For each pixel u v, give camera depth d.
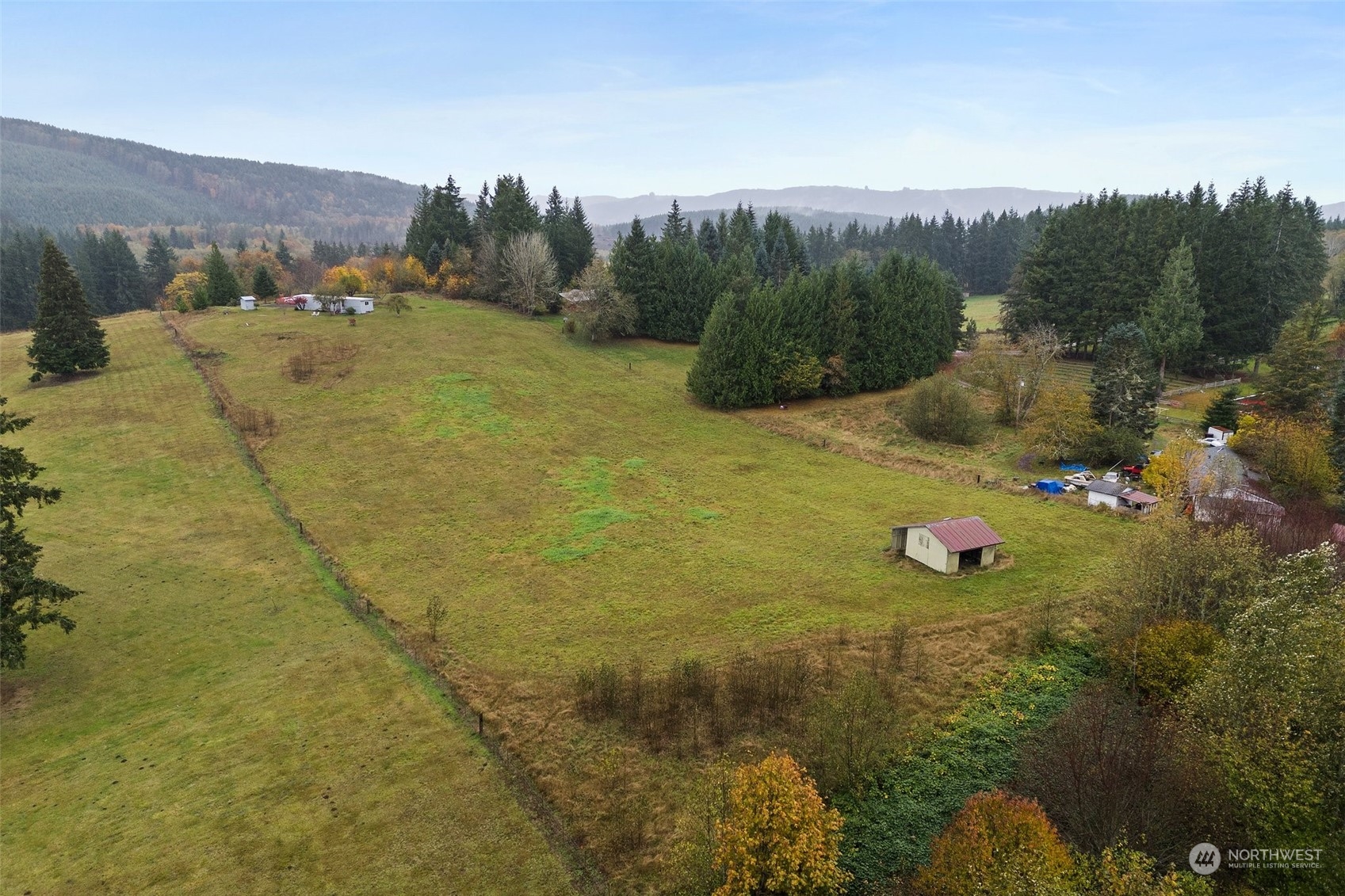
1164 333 83.69
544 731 29.23
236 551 45.88
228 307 106.19
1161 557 33.47
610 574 43.91
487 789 26.39
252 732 29.47
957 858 20.39
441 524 50.41
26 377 77.38
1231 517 40.94
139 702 31.50
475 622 38.28
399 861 23.27
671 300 101.62
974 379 79.38
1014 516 51.38
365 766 27.53
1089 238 95.06
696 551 46.97
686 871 21.17
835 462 64.56
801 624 37.53
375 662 34.59
